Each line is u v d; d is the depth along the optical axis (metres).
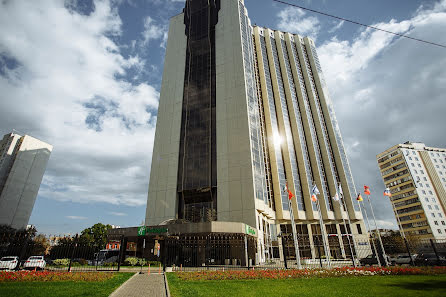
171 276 17.39
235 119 46.31
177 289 11.91
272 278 16.05
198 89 52.03
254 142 46.06
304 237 53.09
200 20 58.94
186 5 63.12
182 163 46.50
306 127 66.69
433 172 82.50
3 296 9.95
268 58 73.81
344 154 67.06
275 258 47.97
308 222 55.22
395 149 87.44
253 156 43.94
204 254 32.06
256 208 39.50
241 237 33.38
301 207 55.44
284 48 78.25
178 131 49.53
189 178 44.44
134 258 28.31
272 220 51.34
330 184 61.31
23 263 24.64
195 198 43.12
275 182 55.56
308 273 17.39
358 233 57.12
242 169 41.97
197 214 41.69
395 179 85.75
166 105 53.62
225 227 31.48
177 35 61.44
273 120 63.56
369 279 14.69
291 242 50.94
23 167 87.56
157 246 28.88
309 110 70.75
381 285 12.41
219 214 40.25
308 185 58.22
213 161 44.72
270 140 60.19
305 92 73.38
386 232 74.50
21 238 26.61
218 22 57.88
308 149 64.38
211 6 60.28
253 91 53.12
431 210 76.25
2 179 82.81
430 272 15.98
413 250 42.81
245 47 56.00
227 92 49.34
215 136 46.59
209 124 47.62
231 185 41.50
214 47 55.50
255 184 41.44
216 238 33.12
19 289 11.36
